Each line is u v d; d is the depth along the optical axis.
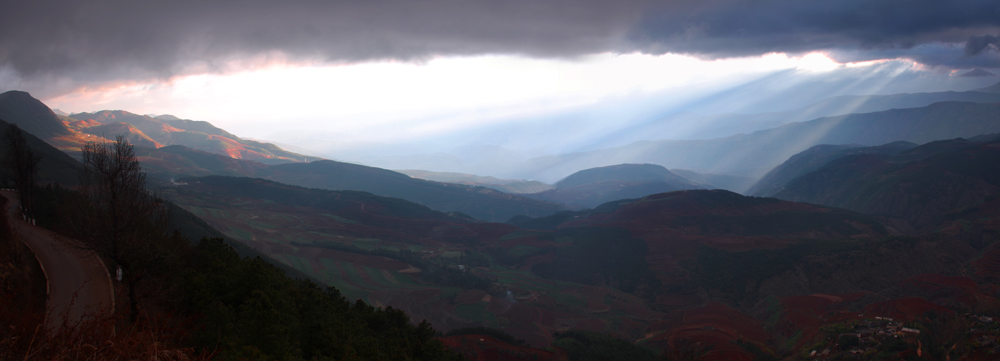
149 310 28.94
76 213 31.89
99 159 28.70
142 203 31.41
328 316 40.44
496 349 81.69
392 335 55.06
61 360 13.38
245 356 21.55
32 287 31.03
